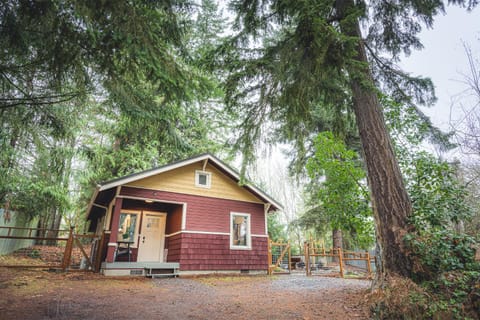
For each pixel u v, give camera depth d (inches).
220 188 433.7
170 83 183.9
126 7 136.7
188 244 379.2
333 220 239.1
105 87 205.6
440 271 161.6
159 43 160.9
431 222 181.6
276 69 194.5
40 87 209.6
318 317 153.0
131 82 205.0
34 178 426.9
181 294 222.7
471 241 161.6
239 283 292.5
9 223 463.8
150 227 430.9
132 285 259.6
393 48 273.4
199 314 161.3
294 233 933.2
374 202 198.7
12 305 162.2
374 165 203.3
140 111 228.2
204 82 205.0
